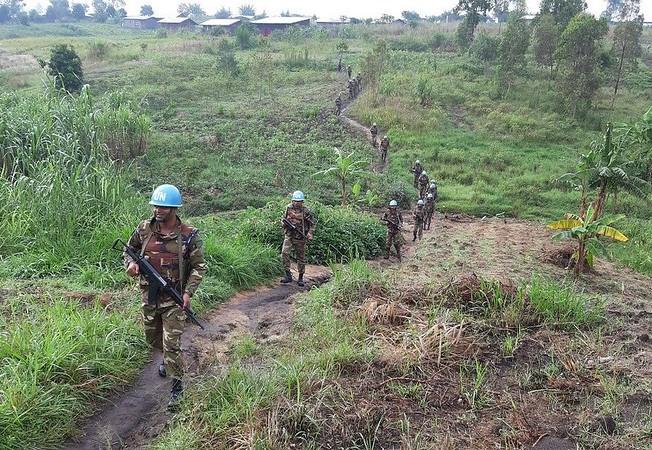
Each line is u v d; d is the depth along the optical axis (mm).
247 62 41875
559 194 20609
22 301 6215
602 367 5066
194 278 4969
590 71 31094
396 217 11562
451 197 20562
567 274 9773
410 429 4191
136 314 6195
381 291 6852
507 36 35188
